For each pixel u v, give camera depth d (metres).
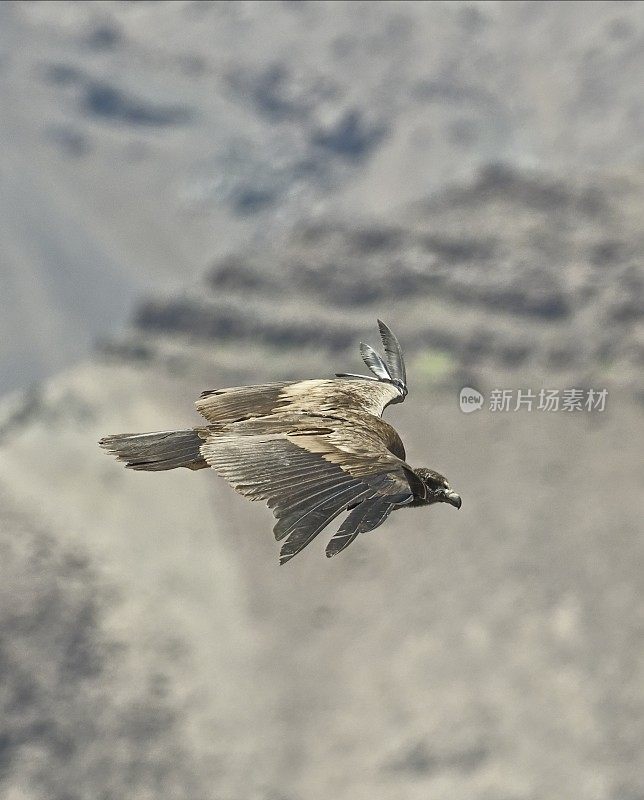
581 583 143.75
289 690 130.88
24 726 122.62
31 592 133.75
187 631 135.75
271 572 146.75
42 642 129.25
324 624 140.62
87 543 142.25
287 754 123.50
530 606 140.50
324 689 131.12
